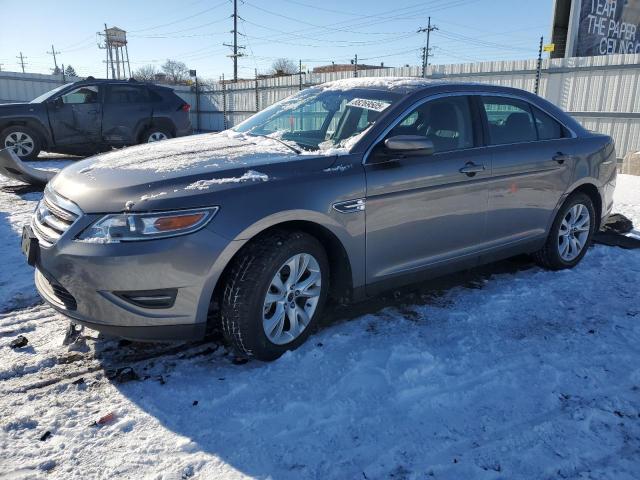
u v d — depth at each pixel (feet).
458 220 12.52
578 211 15.78
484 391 9.21
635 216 22.86
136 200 8.89
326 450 7.70
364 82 13.73
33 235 9.80
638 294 13.79
